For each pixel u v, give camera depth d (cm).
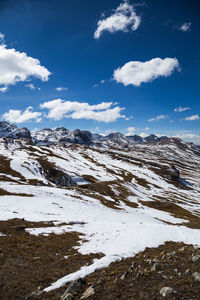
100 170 13150
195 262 1283
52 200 4241
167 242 2105
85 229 2553
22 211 3017
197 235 2462
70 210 3766
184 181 17075
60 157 13888
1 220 2336
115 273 1195
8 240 1791
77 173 10550
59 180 9331
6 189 4416
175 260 1370
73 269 1362
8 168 7250
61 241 1988
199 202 10544
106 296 923
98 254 1681
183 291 896
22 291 1051
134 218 4509
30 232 2131
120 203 6612
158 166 19562
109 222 3077
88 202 5156
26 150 14425
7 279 1162
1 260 1412
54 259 1541
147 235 2277
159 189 11856
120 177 12494
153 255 1614
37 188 5181
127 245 1900
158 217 5869
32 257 1541
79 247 1869
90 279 1137
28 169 7738
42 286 1113
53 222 2673
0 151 11844
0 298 984
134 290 946
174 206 7962
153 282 1013
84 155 17788
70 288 1017
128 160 19100
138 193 9206
